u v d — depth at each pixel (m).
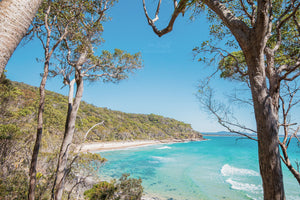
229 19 1.90
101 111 59.59
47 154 6.75
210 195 10.73
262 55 1.67
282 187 1.39
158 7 2.83
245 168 18.62
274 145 1.46
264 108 1.55
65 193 6.10
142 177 15.55
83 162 4.95
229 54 2.67
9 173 4.36
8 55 1.08
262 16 1.51
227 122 2.17
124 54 6.33
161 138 67.94
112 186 7.11
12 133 6.89
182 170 18.48
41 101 2.34
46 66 2.42
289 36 2.99
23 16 1.17
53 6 3.05
